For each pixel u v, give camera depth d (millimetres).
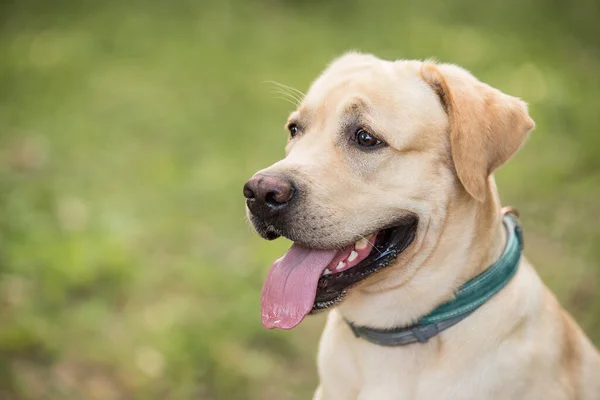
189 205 7129
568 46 12039
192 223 6801
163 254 6254
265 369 4934
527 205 6949
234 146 8516
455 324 3035
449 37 12695
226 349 5051
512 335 3012
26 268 5676
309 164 3082
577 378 3230
